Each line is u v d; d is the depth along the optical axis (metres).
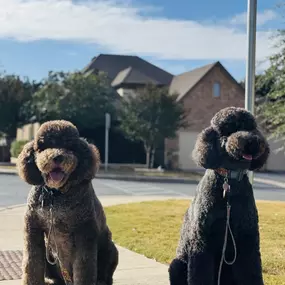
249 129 4.12
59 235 4.44
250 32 11.27
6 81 35.47
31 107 32.78
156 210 12.18
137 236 8.79
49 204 4.32
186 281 4.44
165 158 34.66
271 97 14.84
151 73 45.62
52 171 4.04
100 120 30.27
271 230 9.29
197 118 36.22
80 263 4.45
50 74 30.83
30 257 4.50
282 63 13.71
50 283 5.09
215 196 4.16
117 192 18.14
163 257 7.27
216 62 36.91
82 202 4.37
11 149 33.97
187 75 40.47
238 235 4.20
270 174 33.66
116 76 43.19
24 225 4.54
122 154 32.34
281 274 6.30
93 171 4.29
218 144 4.13
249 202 4.22
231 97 37.19
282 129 13.91
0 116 34.94
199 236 4.18
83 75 30.92
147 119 29.47
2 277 6.22
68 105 29.77
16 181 20.75
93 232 4.48
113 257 5.09
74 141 4.24
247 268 4.20
